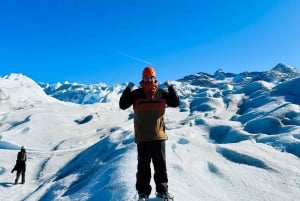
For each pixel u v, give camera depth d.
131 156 11.73
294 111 24.81
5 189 16.58
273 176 10.06
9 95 67.88
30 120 40.19
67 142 31.86
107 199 7.20
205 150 12.36
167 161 9.79
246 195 8.60
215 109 41.50
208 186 8.56
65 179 14.73
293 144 14.30
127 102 4.61
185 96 75.31
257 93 43.53
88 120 42.56
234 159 11.58
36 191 14.41
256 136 20.52
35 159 24.48
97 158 17.41
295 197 8.81
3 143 31.92
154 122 4.60
